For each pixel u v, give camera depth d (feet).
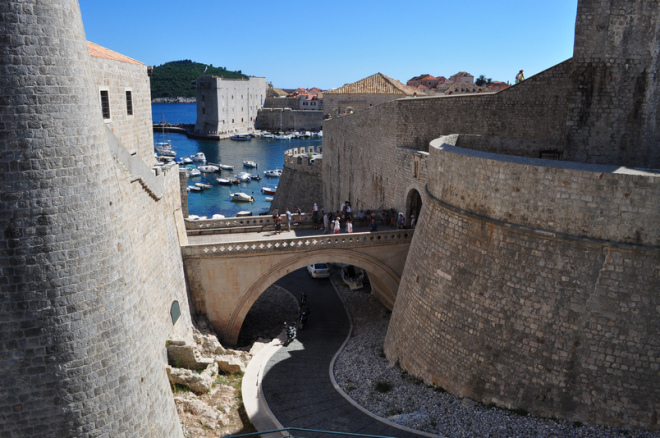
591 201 61.62
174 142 532.32
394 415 70.64
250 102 622.95
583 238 62.28
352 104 234.38
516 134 121.80
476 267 72.43
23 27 39.83
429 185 88.48
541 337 64.80
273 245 106.73
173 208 101.76
